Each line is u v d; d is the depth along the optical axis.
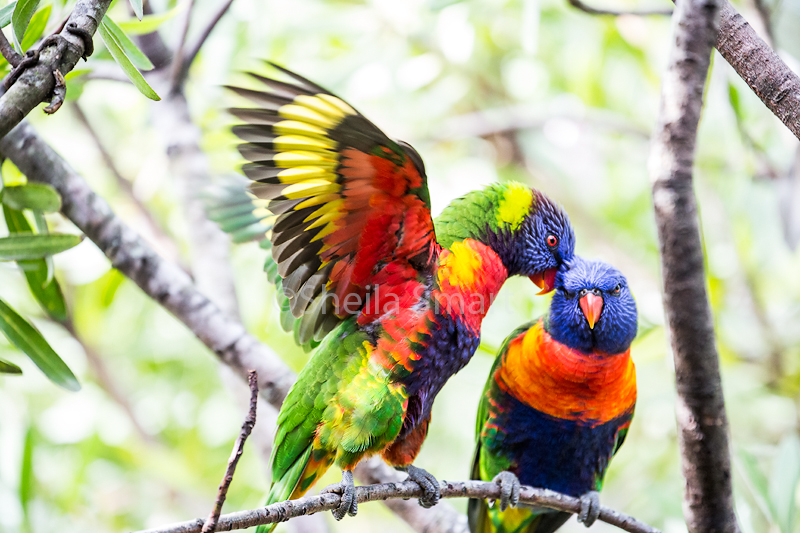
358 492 5.12
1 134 3.47
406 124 12.12
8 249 4.94
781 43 7.65
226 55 9.23
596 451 7.11
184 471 10.43
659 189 4.67
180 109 8.19
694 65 4.55
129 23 6.25
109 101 10.84
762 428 10.46
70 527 9.67
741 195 10.65
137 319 11.50
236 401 7.62
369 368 5.28
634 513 10.50
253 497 10.27
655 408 10.67
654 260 11.94
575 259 6.99
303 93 4.13
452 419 11.30
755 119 9.71
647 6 10.55
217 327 6.67
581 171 12.72
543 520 7.37
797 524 8.23
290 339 9.29
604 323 6.65
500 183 6.63
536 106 12.12
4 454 9.43
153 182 9.84
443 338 5.52
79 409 10.96
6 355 9.85
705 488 5.22
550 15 11.08
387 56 10.68
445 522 6.89
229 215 6.22
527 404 6.97
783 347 10.52
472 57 12.01
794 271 11.69
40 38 5.23
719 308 9.84
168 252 9.66
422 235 5.15
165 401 11.60
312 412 5.28
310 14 10.68
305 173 4.65
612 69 11.92
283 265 5.11
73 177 6.61
